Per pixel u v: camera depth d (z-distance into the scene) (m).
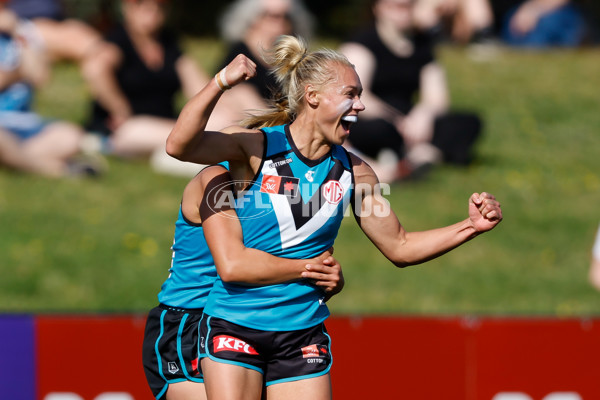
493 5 55.66
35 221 26.81
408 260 13.06
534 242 28.27
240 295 12.51
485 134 37.41
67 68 43.91
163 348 13.40
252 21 28.89
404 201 29.42
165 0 31.55
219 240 12.22
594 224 29.69
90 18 50.94
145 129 31.36
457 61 47.25
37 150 29.92
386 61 30.62
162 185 30.03
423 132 31.38
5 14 29.55
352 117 12.19
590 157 36.16
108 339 17.02
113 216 27.66
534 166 34.38
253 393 12.35
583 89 43.88
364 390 17.36
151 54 31.84
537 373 17.73
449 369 17.55
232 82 11.32
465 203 29.78
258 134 12.33
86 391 17.00
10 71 29.66
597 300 24.95
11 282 23.80
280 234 12.38
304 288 12.62
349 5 64.62
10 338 16.89
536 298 24.88
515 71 46.16
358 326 17.36
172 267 13.65
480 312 23.91
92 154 31.38
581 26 53.97
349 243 27.48
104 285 24.20
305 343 12.72
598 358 17.83
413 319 17.45
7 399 16.89
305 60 12.41
